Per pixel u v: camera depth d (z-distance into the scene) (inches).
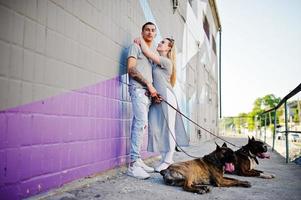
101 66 154.3
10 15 91.4
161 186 137.8
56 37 115.3
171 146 171.5
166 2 300.4
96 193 120.3
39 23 105.0
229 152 145.3
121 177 156.4
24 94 97.7
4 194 89.6
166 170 142.3
